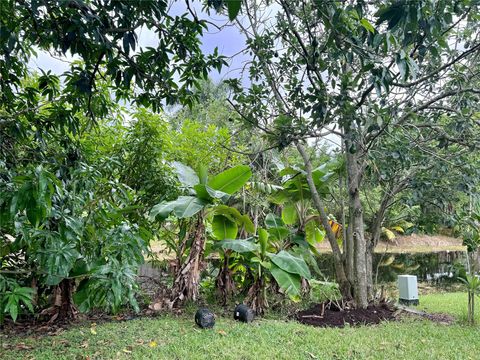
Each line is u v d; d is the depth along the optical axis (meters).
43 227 2.55
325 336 4.01
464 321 4.75
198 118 7.72
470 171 4.90
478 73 4.02
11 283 2.19
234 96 4.18
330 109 3.19
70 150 3.61
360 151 4.82
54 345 3.60
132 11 2.43
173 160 6.64
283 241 5.89
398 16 2.27
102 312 5.01
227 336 3.94
